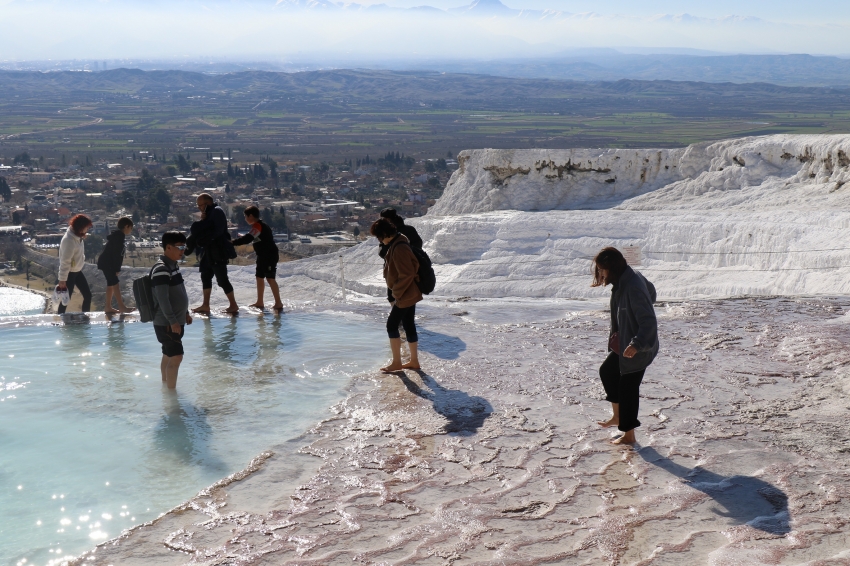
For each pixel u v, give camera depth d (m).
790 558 4.03
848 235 21.00
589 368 8.01
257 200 154.62
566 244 29.75
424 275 7.93
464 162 42.25
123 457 5.59
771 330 9.59
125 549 4.16
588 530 4.41
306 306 11.48
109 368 7.94
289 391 7.23
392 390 7.26
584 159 39.31
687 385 7.38
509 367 8.06
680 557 4.07
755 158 34.31
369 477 5.20
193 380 7.57
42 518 4.59
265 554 4.12
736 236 24.95
